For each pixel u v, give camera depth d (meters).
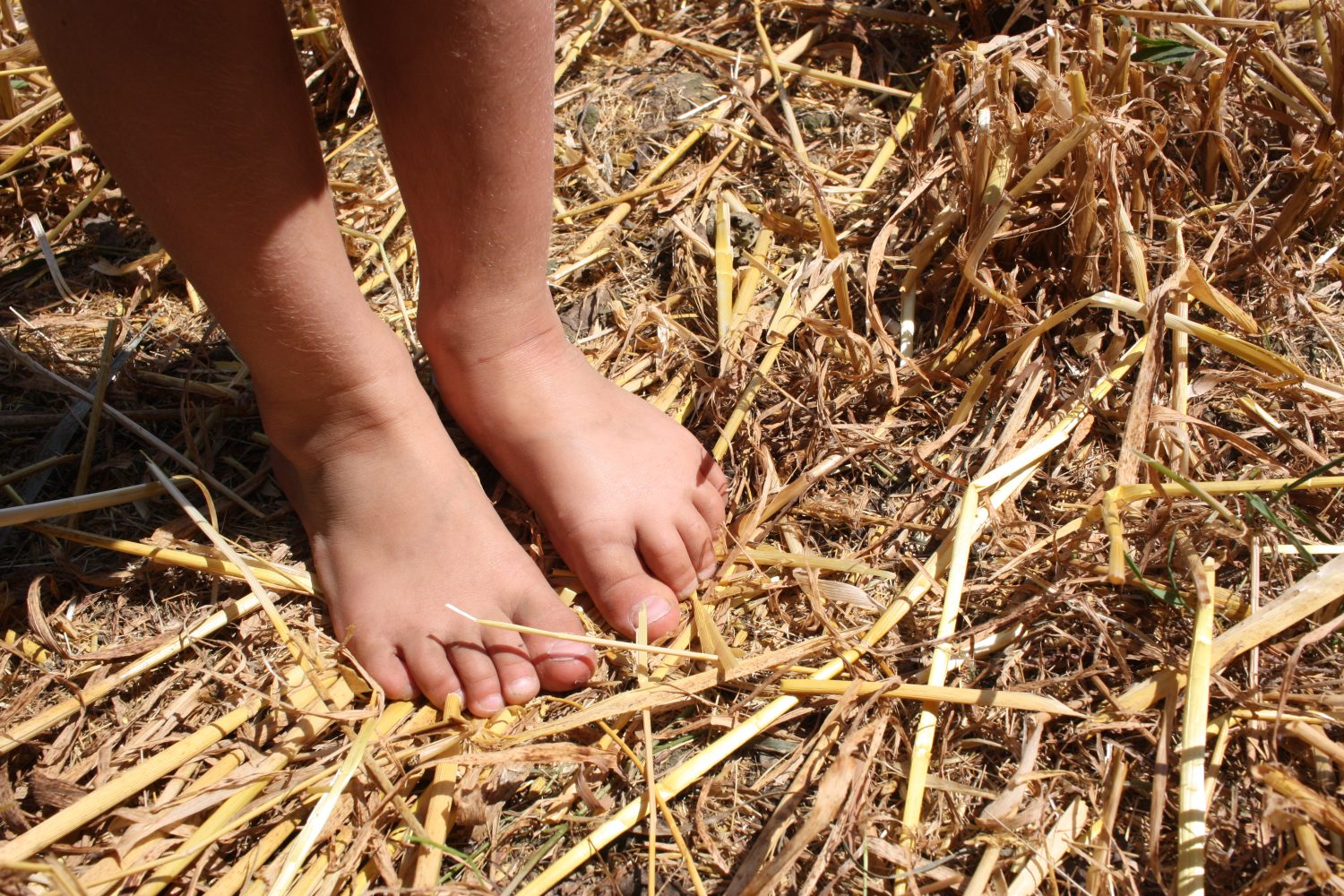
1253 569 0.43
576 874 0.41
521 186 0.42
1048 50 0.55
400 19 0.38
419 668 0.43
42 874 0.38
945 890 0.39
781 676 0.44
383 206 0.63
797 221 0.60
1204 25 0.58
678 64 0.71
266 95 0.36
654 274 0.60
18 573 0.48
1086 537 0.46
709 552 0.47
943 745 0.42
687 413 0.54
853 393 0.53
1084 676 0.43
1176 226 0.53
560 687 0.44
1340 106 0.55
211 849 0.40
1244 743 0.41
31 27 0.35
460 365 0.46
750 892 0.38
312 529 0.46
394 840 0.40
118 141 0.36
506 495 0.50
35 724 0.42
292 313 0.40
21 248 0.62
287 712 0.42
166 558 0.47
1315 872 0.35
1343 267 0.52
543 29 0.40
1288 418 0.50
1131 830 0.40
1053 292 0.55
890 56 0.70
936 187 0.57
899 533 0.49
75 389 0.53
